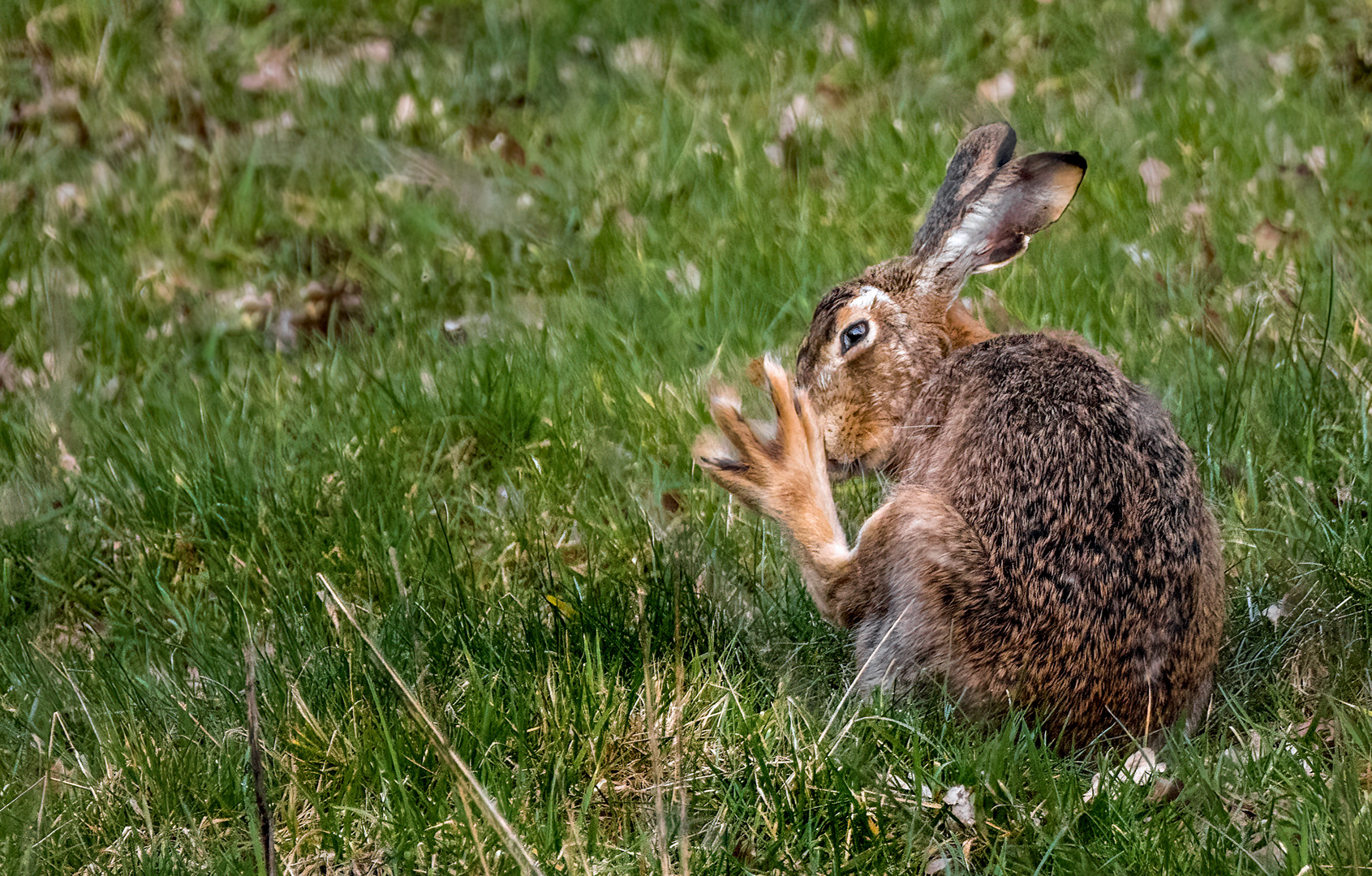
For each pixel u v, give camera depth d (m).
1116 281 10.72
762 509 7.60
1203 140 12.70
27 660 8.18
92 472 9.98
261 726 7.23
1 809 6.79
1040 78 14.71
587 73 15.98
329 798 6.82
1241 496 8.48
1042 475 6.75
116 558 9.44
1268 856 6.06
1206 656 6.89
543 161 13.88
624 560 8.61
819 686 7.53
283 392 10.72
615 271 11.91
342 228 13.12
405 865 6.25
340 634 7.82
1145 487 6.72
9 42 17.22
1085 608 6.60
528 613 7.99
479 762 6.86
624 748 6.97
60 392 10.98
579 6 17.27
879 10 16.31
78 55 16.92
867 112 14.25
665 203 12.76
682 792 5.94
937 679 6.81
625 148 13.91
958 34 15.66
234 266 12.73
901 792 6.52
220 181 14.06
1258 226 11.21
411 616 7.84
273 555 8.87
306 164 14.26
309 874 6.46
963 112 14.05
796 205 12.40
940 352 7.97
